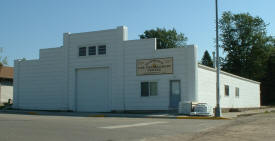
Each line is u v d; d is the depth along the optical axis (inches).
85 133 471.8
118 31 1151.0
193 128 566.6
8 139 403.5
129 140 416.5
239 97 1475.1
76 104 1219.9
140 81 1105.4
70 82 1230.3
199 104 943.0
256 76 2422.5
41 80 1291.8
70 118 792.9
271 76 2443.4
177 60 1051.9
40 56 1300.4
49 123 611.5
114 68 1151.0
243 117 917.8
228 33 2479.1
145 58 1101.7
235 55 2453.2
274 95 2431.1
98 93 1182.3
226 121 749.3
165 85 1066.1
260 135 471.2
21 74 1338.6
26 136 430.9
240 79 1504.7
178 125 624.1
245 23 2421.3
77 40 1227.9
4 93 2021.4
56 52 1269.7
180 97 1040.2
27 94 1317.7
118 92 1139.3
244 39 2425.0
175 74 1051.3
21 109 1316.4
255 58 2409.0
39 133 462.0
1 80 2016.5
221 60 2524.6
